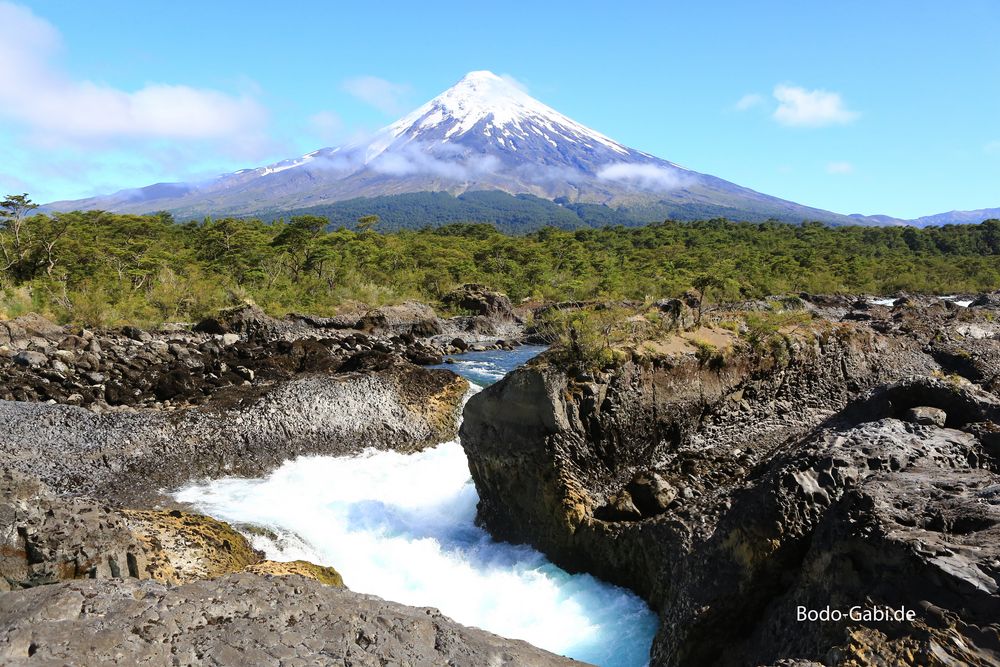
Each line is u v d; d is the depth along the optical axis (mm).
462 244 104438
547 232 145250
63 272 52875
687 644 8625
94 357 27656
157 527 11672
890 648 5641
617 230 159500
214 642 5227
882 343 20000
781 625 7516
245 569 10641
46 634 4863
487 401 13891
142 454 18250
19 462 16422
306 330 45125
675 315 15992
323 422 21609
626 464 13328
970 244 141000
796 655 6852
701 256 108062
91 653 4766
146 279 54031
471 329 57656
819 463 8766
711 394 14672
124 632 5043
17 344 29016
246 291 55312
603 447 13109
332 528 14773
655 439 13758
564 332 13766
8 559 8664
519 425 13258
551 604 11516
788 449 11188
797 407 16188
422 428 23016
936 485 7609
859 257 115250
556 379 13008
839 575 6961
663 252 111812
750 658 7809
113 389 24109
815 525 8258
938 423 9953
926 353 22125
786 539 8234
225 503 16156
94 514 9719
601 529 11914
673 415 14023
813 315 19609
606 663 9898
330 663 5227
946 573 5777
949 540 6254
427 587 12367
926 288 95188
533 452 13000
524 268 91500
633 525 11547
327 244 73812
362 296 63750
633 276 89875
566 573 12438
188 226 88938
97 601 5453
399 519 15336
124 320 40906
